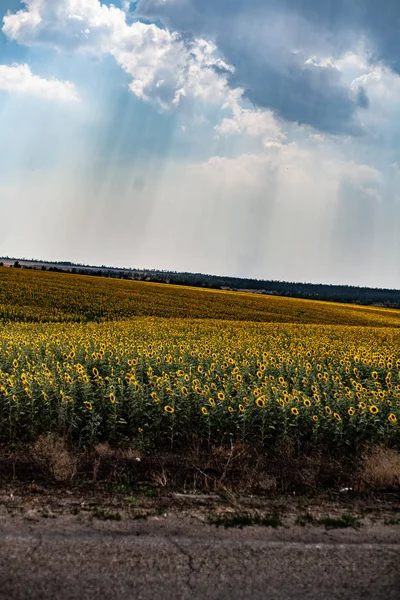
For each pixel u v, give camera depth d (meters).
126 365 11.84
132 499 5.43
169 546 4.30
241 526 4.80
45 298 40.09
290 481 6.32
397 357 17.45
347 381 12.37
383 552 4.34
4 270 64.12
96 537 4.42
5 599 3.45
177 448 7.72
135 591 3.62
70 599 3.50
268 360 13.56
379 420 7.83
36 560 3.97
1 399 8.74
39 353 13.42
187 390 8.66
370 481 6.27
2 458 6.83
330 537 4.62
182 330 25.98
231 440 7.73
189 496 5.65
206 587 3.70
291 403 8.26
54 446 7.16
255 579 3.83
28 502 5.27
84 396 8.55
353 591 3.72
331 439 8.01
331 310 55.00
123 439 7.88
